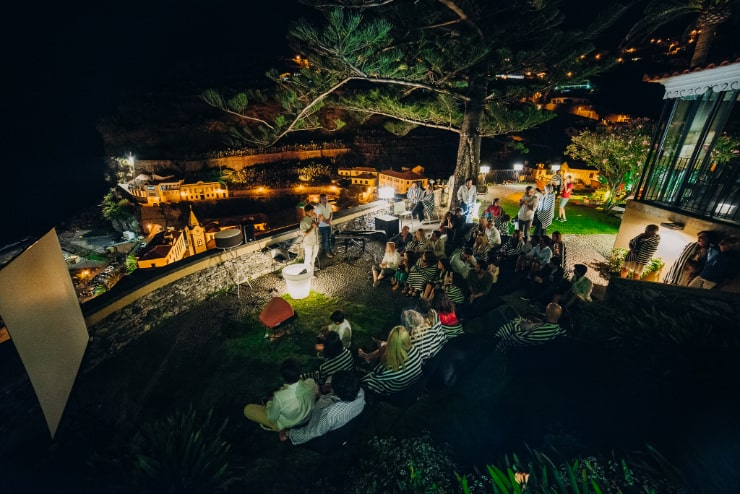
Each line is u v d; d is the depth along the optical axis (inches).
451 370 162.6
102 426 145.3
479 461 126.9
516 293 261.7
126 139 1978.3
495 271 249.6
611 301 191.2
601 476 103.3
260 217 1729.8
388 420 151.3
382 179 1487.5
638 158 497.7
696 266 221.8
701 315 153.2
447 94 411.5
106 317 194.4
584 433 125.3
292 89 412.8
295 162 2048.5
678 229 257.1
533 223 404.8
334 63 361.1
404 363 146.7
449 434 141.3
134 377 185.2
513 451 127.2
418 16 362.3
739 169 225.5
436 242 287.7
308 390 137.6
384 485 121.5
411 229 417.7
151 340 214.7
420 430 145.0
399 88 470.0
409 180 1354.6
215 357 202.4
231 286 280.2
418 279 253.9
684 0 294.8
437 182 645.3
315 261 325.1
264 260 305.3
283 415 134.8
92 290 1261.1
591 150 558.6
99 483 119.0
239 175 1920.5
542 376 158.6
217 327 230.4
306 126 454.3
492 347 180.4
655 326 153.5
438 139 2251.5
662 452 109.3
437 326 166.1
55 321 113.3
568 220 487.8
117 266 1396.4
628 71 1515.7
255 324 234.5
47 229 117.0
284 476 130.7
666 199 287.7
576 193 809.5
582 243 392.5
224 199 1836.9
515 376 165.3
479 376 171.3
